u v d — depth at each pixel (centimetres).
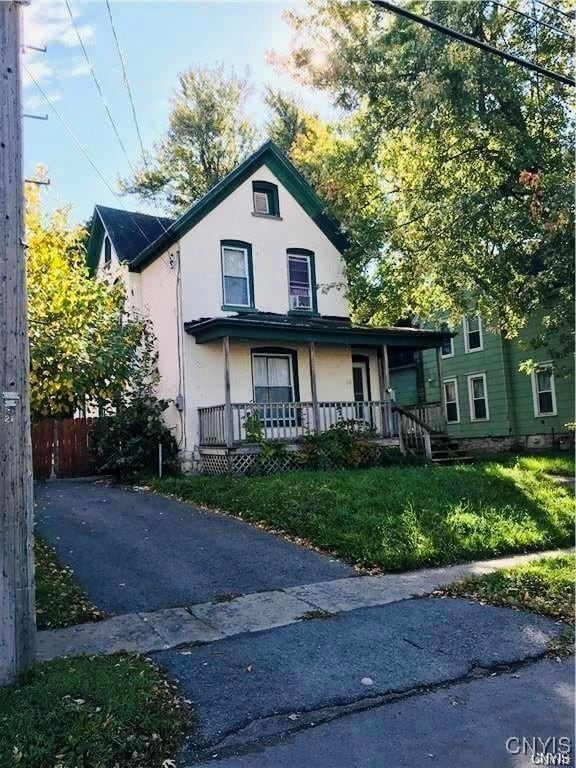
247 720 373
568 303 1309
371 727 365
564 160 1320
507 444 2169
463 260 1404
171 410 1505
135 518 964
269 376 1572
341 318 1731
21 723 338
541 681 425
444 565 730
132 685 392
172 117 2889
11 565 400
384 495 970
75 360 705
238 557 747
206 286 1512
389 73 1391
